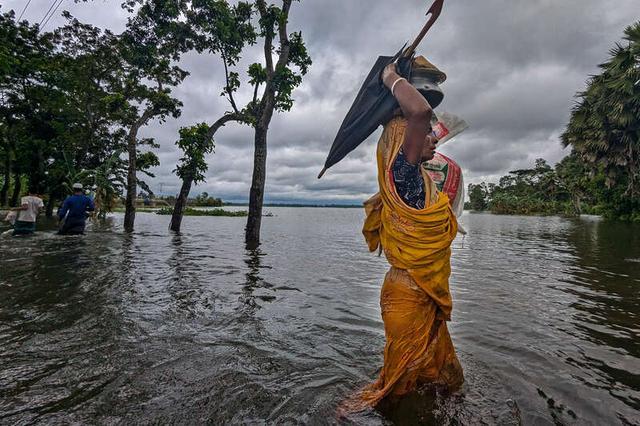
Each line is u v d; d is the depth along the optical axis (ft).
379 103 6.75
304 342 9.69
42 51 62.23
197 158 43.96
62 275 17.31
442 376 6.90
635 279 18.97
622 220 80.53
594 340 10.21
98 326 10.50
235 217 107.86
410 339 6.44
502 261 26.05
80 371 7.77
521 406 6.70
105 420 6.05
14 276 16.94
